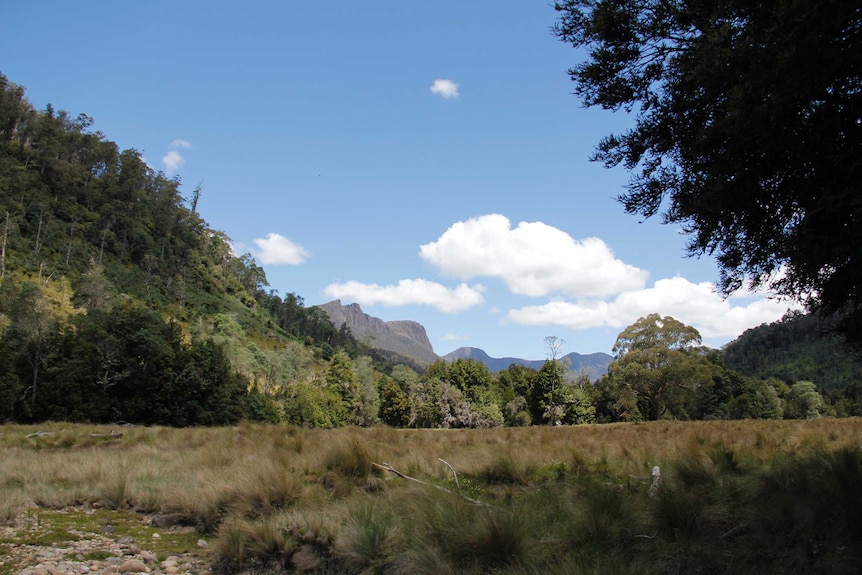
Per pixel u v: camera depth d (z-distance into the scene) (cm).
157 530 675
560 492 695
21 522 665
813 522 493
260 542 541
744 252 675
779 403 8688
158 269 12912
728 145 555
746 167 557
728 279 724
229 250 18550
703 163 622
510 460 897
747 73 492
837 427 1612
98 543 598
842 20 419
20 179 11244
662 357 5878
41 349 4550
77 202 12862
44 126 13100
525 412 7738
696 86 610
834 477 594
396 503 657
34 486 848
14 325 4778
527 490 797
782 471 691
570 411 7475
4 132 12581
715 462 844
